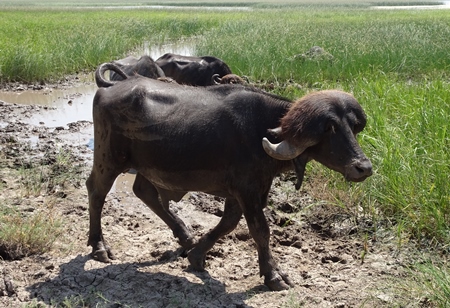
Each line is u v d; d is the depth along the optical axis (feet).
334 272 11.26
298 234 13.12
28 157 18.56
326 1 205.36
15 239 11.62
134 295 10.23
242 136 9.95
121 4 183.11
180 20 72.23
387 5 166.09
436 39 40.40
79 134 21.77
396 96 20.15
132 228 13.42
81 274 10.82
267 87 28.66
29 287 10.43
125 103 10.66
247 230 13.01
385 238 12.67
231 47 37.88
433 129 15.76
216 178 10.25
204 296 10.22
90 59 38.63
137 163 10.93
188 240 11.62
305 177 16.22
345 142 9.12
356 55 33.91
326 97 9.26
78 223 13.38
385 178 13.89
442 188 13.08
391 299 9.98
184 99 10.59
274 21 69.51
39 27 56.95
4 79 32.55
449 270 10.98
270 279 10.35
